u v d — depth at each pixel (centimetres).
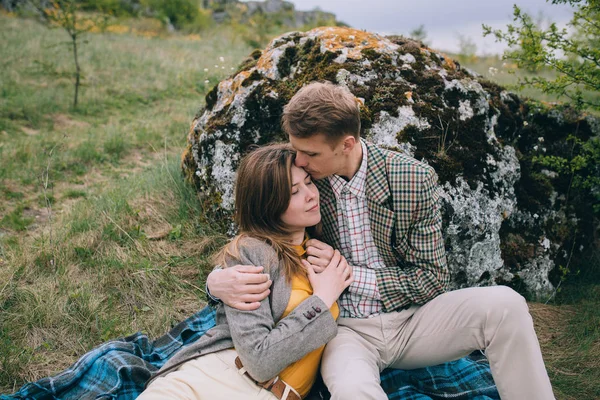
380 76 359
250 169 224
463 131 349
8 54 1054
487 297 217
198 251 371
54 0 880
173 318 324
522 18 379
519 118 388
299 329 203
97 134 711
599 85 369
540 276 355
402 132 335
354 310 240
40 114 775
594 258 385
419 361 238
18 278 348
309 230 254
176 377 207
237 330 204
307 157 219
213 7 2775
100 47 1209
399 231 232
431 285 231
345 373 204
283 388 206
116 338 305
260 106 369
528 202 365
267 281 213
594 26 373
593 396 270
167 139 696
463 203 329
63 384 253
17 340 297
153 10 2130
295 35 403
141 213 412
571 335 313
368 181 231
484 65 1178
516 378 208
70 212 447
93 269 358
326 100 209
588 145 378
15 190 518
